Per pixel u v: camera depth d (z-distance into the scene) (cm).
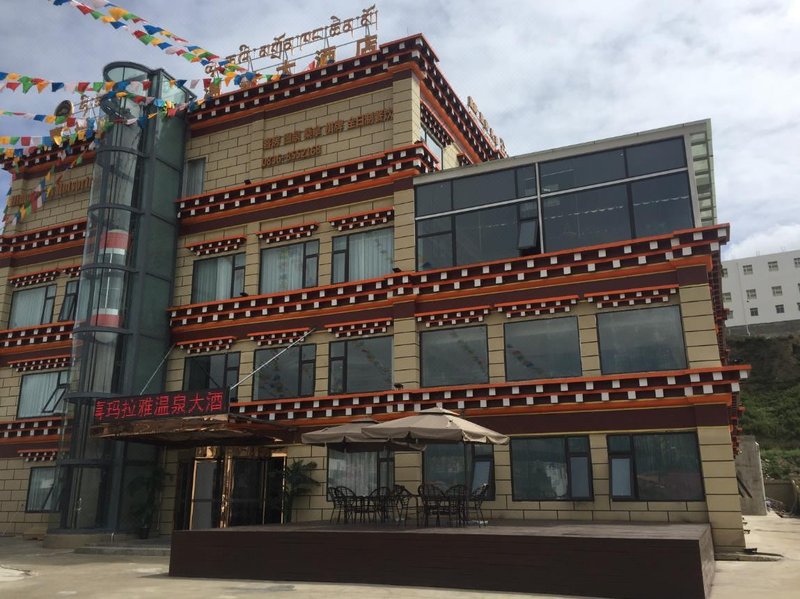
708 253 1911
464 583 1215
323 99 2595
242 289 2552
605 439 1923
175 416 2027
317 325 2380
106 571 1556
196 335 2570
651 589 1090
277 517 2256
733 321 9338
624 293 1986
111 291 2450
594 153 2133
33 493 2661
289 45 2716
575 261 2052
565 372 2023
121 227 2520
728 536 1734
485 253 2200
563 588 1143
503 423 2044
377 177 2397
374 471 2158
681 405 1864
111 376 2370
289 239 2523
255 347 2458
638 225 2028
